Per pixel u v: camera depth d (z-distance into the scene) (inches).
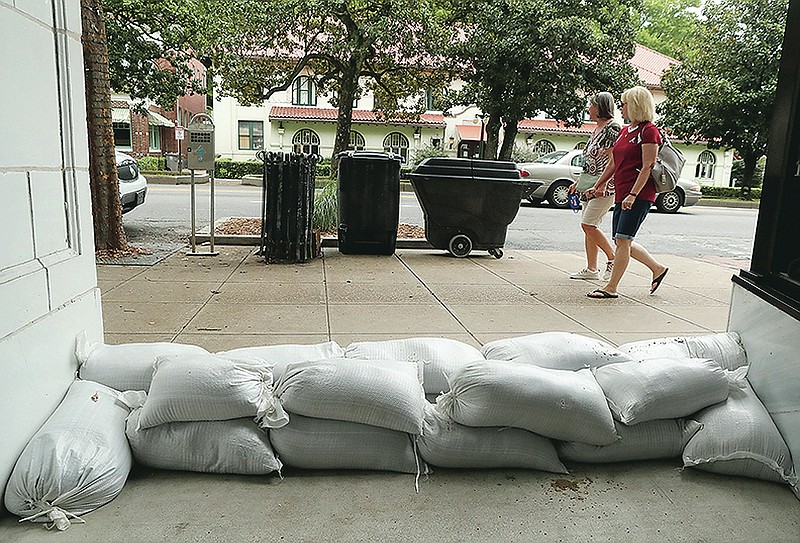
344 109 620.7
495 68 688.4
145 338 141.0
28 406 75.7
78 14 90.3
